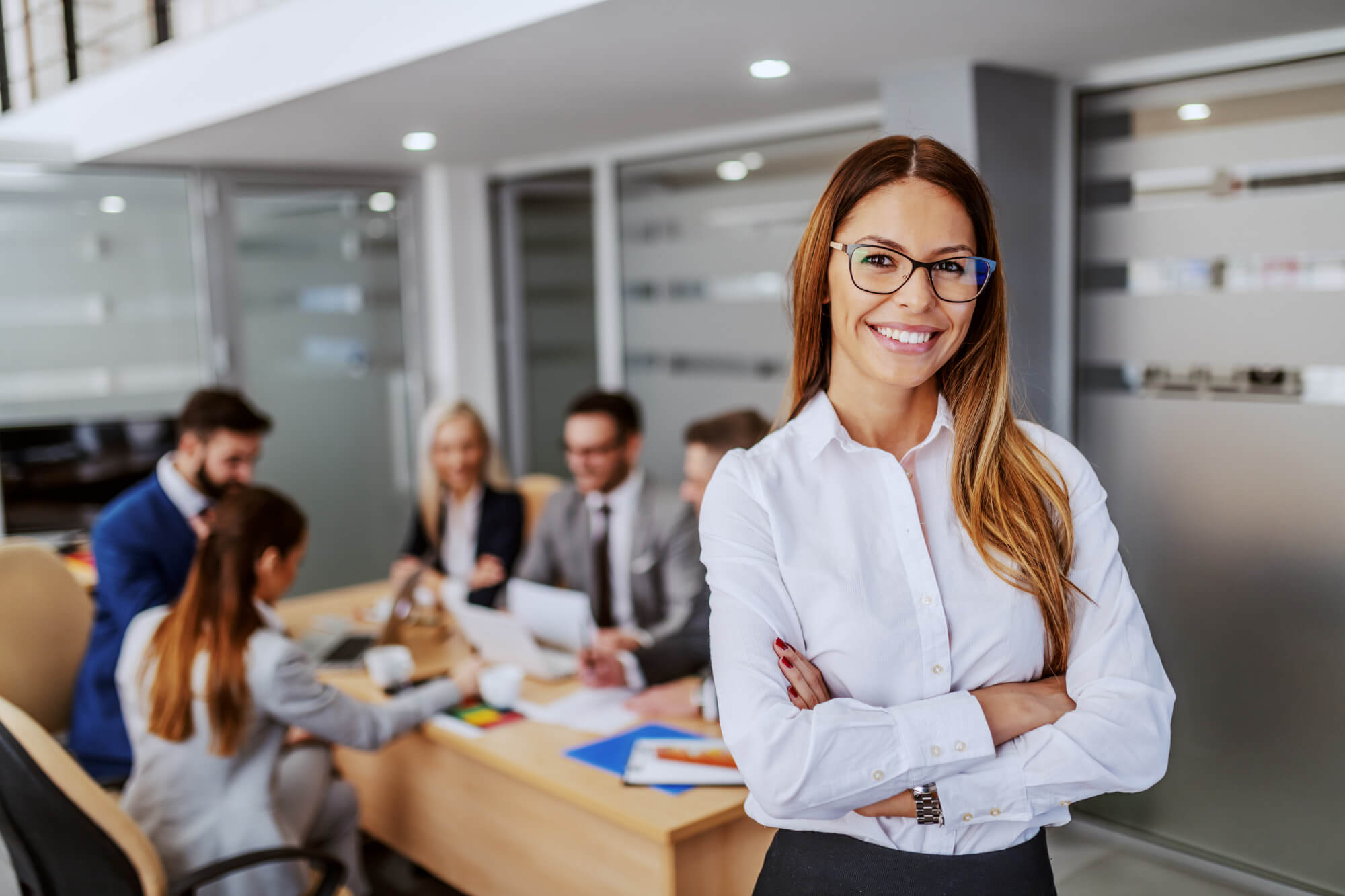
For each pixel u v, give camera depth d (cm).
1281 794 277
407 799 303
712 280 437
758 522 129
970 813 119
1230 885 283
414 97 320
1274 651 276
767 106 358
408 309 538
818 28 244
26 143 424
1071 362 308
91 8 479
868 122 363
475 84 301
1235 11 232
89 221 447
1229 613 284
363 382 529
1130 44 264
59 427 443
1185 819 296
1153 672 124
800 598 127
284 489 510
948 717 118
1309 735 271
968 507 128
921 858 124
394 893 314
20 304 435
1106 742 118
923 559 126
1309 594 268
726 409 438
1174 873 290
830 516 128
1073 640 127
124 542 309
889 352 121
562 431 529
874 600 126
